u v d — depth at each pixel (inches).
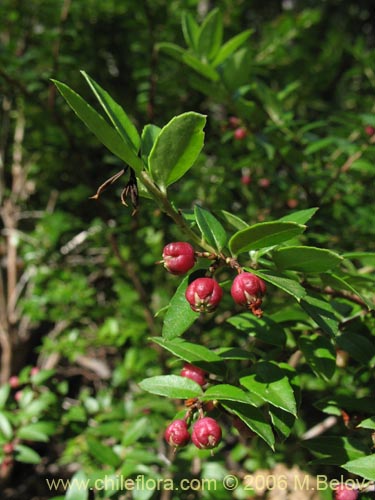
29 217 21.7
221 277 13.4
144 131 7.4
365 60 18.3
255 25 29.1
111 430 11.6
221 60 11.8
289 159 12.9
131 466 10.4
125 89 20.7
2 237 22.3
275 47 19.5
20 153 21.6
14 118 22.0
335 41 23.1
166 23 18.7
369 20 33.9
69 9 18.4
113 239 16.0
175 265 6.7
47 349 16.9
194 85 12.4
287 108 20.8
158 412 13.2
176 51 12.1
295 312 8.4
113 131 6.2
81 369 21.5
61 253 19.1
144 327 16.3
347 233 14.1
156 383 7.3
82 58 19.8
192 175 15.7
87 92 20.0
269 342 8.0
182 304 6.8
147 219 16.7
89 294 17.6
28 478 18.4
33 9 18.9
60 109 18.4
